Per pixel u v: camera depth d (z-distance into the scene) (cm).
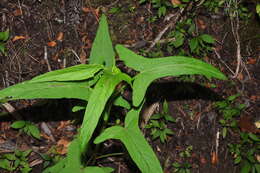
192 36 100
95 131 86
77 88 63
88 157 83
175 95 96
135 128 63
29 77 93
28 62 94
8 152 86
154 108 93
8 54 93
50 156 86
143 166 58
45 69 94
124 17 102
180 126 94
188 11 102
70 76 58
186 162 91
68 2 98
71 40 97
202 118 95
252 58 102
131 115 65
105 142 90
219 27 103
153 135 91
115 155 89
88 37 99
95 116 53
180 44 98
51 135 90
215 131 94
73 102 92
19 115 90
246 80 100
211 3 103
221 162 91
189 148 92
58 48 96
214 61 101
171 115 95
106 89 54
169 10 103
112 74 58
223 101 95
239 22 103
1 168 84
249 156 90
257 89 100
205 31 102
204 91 97
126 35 101
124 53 62
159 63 61
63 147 88
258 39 102
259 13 94
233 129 94
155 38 101
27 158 85
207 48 100
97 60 70
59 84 63
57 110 92
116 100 69
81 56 97
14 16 95
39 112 91
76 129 91
